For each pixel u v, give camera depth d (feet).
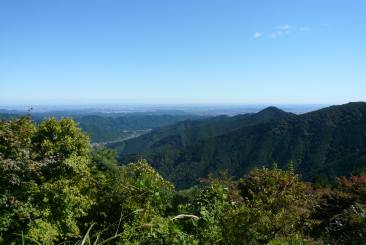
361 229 39.70
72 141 35.27
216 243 27.20
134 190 32.65
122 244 22.94
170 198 34.06
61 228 31.83
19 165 29.84
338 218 44.93
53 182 32.32
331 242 40.01
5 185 29.55
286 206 34.50
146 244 23.09
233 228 28.53
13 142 30.66
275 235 32.22
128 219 32.40
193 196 30.32
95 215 34.94
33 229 28.89
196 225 25.95
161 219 23.97
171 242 23.11
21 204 28.94
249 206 32.81
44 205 30.71
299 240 31.81
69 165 32.86
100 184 36.68
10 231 28.81
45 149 33.24
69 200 31.94
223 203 29.66
